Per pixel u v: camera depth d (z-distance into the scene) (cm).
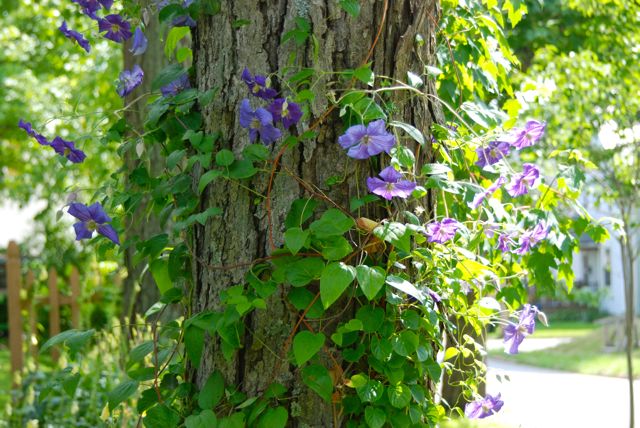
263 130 233
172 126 266
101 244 277
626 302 696
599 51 820
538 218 318
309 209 238
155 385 251
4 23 1545
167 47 294
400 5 248
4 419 566
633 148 730
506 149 283
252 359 244
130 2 292
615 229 346
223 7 253
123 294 692
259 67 247
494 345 1884
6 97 1496
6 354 1321
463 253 254
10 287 836
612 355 1503
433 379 244
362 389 230
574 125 735
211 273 253
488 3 356
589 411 904
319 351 238
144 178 275
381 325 235
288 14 244
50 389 262
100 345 561
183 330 242
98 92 1098
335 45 241
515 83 692
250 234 246
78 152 273
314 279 232
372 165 242
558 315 2800
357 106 232
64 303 961
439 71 254
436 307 246
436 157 269
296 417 241
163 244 268
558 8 934
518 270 347
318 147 241
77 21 1030
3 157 1653
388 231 228
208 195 256
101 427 446
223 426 234
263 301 229
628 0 738
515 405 952
